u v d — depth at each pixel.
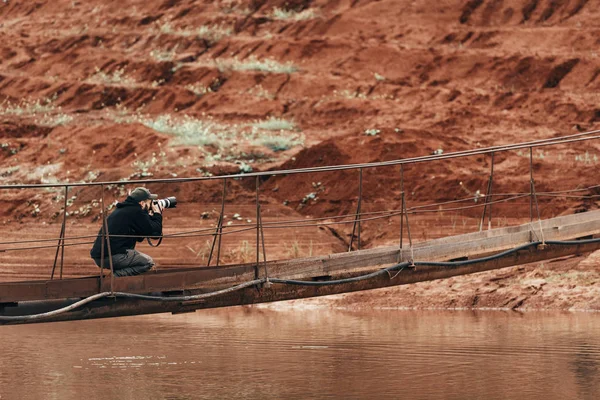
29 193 48.00
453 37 63.97
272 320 32.75
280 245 41.25
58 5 78.56
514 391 20.23
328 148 47.41
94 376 22.61
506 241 24.84
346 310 35.81
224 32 69.50
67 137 53.44
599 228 25.77
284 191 46.19
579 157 46.44
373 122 53.00
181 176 46.62
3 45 70.56
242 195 45.34
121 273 21.61
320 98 58.00
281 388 20.92
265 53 65.06
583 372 22.20
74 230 44.75
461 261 24.22
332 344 26.69
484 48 62.53
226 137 51.94
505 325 29.84
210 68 63.12
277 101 57.56
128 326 31.64
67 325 32.00
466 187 44.25
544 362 23.48
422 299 35.88
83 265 41.03
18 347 27.25
